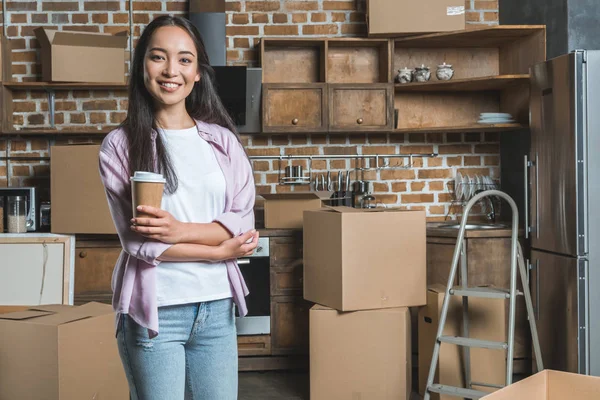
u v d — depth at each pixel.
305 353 4.03
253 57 4.48
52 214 3.96
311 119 4.25
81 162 3.92
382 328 3.21
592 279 3.36
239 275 1.61
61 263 3.97
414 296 3.28
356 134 4.55
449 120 4.59
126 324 1.52
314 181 4.52
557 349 3.58
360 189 4.46
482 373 3.32
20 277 3.97
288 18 4.50
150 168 1.49
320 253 3.34
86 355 2.63
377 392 3.22
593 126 3.34
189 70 1.53
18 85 4.21
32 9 4.42
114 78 4.21
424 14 4.16
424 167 4.58
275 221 4.05
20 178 4.46
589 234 3.36
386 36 4.28
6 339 2.58
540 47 4.05
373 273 3.21
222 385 1.59
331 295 3.26
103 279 4.02
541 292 3.77
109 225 3.91
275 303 4.01
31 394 2.54
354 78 4.52
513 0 4.41
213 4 4.24
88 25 4.44
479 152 4.59
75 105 4.46
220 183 1.58
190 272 1.51
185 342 1.55
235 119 4.27
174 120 1.58
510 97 4.40
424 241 3.29
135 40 4.46
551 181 3.61
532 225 3.86
